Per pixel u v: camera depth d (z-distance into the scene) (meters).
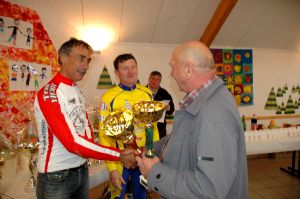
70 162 1.25
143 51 4.25
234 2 3.35
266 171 3.84
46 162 1.20
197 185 0.79
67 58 1.25
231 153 0.83
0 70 2.45
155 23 3.87
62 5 3.25
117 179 1.60
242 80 4.80
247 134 3.01
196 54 0.95
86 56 1.28
